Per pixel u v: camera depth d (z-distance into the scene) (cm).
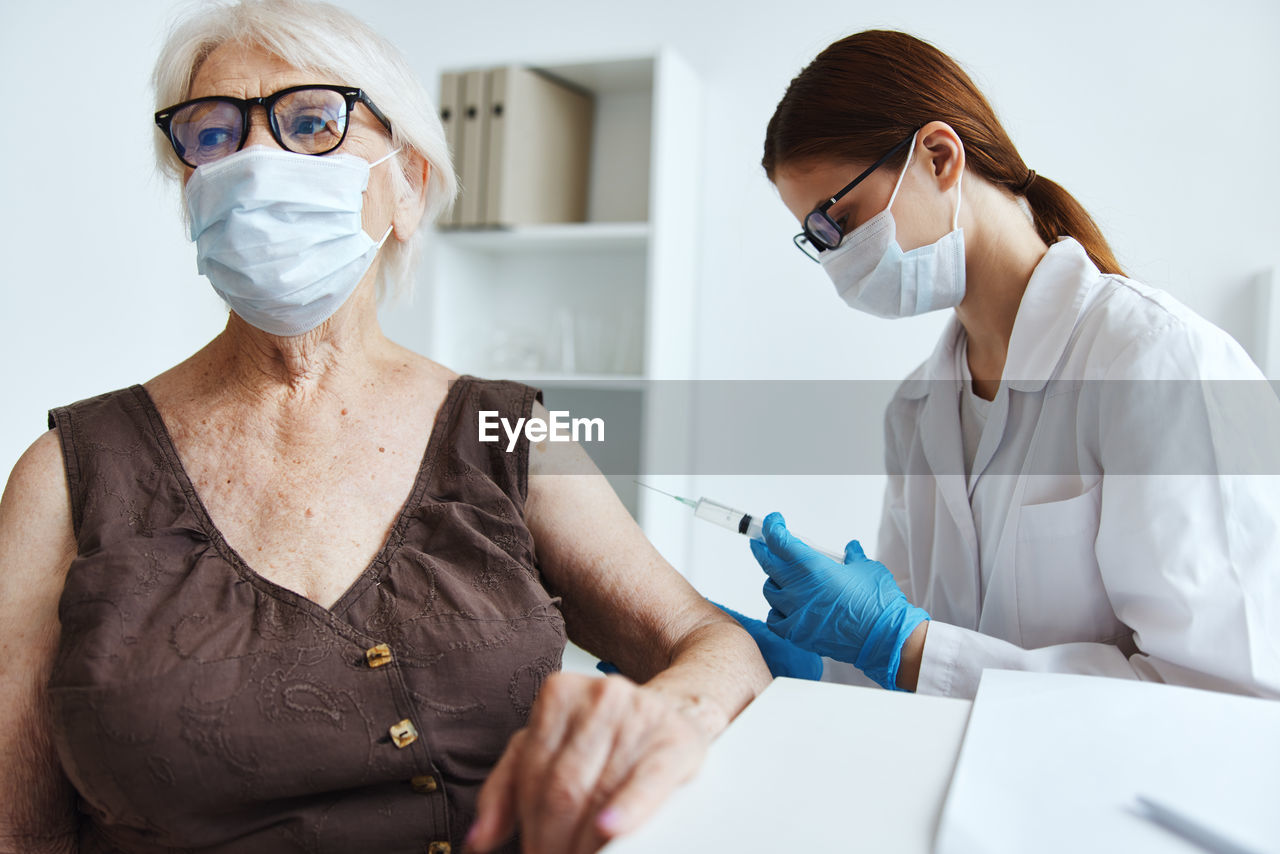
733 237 305
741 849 50
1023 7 269
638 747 58
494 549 93
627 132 326
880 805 56
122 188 286
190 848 82
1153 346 107
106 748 78
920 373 154
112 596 83
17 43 256
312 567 90
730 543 307
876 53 130
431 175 114
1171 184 256
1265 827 52
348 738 82
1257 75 248
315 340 98
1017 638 124
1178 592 100
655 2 315
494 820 58
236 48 97
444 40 346
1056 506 116
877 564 122
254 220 92
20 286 259
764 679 91
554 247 326
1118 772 59
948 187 127
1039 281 124
